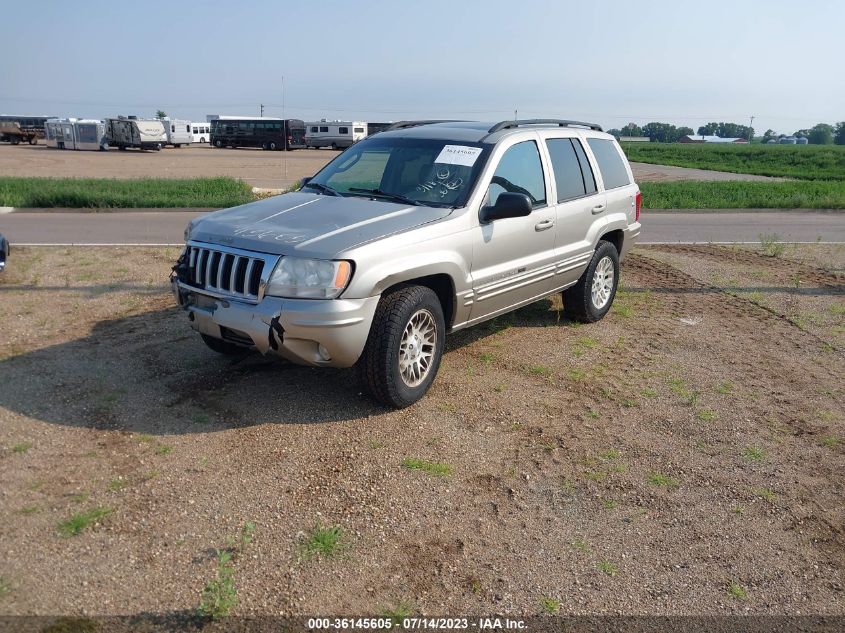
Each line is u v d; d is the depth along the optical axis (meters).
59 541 3.39
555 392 5.59
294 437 4.58
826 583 3.48
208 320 4.84
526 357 6.36
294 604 3.08
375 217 5.04
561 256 6.54
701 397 5.64
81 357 5.82
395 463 4.32
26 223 14.01
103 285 8.38
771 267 10.80
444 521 3.77
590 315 7.35
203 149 70.75
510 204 5.35
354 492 3.98
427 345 5.21
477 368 6.02
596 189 7.14
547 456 4.55
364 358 4.81
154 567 3.26
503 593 3.26
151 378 5.43
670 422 5.16
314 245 4.55
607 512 3.96
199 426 4.66
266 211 5.30
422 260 4.90
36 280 8.53
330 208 5.29
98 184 22.03
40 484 3.86
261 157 53.81
